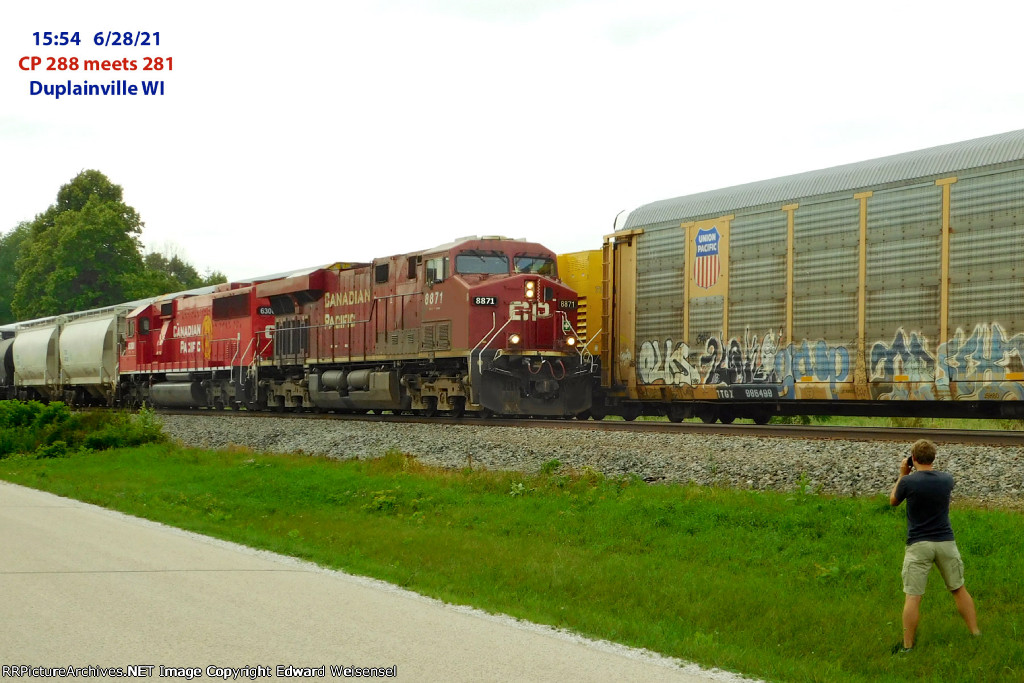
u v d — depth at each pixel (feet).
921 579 26.32
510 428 70.90
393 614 27.20
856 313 61.93
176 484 63.41
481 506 48.85
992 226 55.42
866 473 46.29
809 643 27.17
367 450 72.74
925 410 61.05
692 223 73.20
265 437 87.10
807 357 64.69
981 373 55.62
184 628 24.47
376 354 97.55
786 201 66.39
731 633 28.14
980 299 55.88
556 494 49.16
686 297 73.51
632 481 50.62
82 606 26.55
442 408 88.99
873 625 27.94
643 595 31.81
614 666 22.95
